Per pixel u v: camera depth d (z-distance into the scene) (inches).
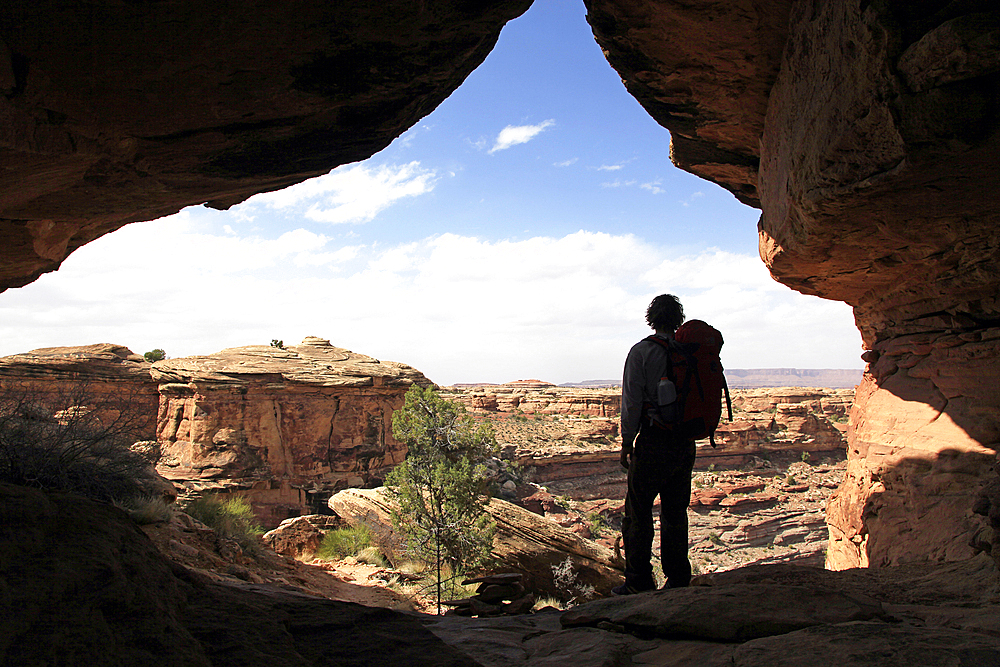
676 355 143.6
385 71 182.4
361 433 2247.8
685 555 147.9
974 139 150.6
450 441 916.0
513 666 97.0
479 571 920.9
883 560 291.0
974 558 165.6
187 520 508.7
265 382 2087.8
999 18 130.7
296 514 2047.2
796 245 266.2
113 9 134.5
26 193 204.2
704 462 3700.8
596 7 243.1
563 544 1005.2
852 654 77.9
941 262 262.1
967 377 289.4
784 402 4338.1
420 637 100.0
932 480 281.0
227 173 231.9
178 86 165.3
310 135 210.8
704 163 358.9
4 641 59.4
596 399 4060.0
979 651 74.9
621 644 102.1
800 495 3366.1
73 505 89.5
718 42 247.8
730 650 93.0
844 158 184.7
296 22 154.5
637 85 284.2
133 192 233.3
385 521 1026.7
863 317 394.6
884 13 148.9
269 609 100.1
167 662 69.2
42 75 147.4
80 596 70.4
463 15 170.4
